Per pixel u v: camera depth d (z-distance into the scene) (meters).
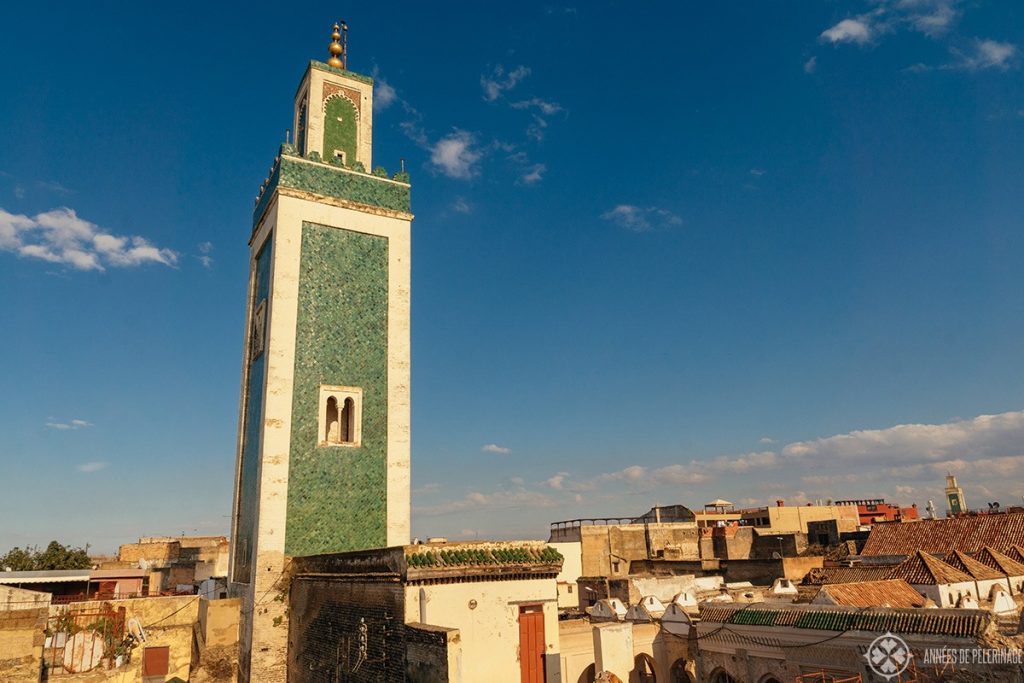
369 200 34.50
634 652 31.11
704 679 30.14
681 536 61.16
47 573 41.34
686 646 31.11
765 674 27.34
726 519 78.88
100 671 29.34
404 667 18.31
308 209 32.78
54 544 56.94
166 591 47.66
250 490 31.00
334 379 31.30
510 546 20.75
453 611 19.20
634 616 35.56
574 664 31.88
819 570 39.34
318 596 25.06
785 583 37.53
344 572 22.92
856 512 76.62
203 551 60.00
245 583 29.41
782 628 26.77
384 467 31.39
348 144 36.00
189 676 30.38
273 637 27.30
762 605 28.61
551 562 20.98
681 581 41.56
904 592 30.36
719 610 29.95
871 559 44.25
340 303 32.44
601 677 27.77
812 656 25.48
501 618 19.83
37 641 25.38
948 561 34.03
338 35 37.97
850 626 24.33
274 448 29.16
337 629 23.03
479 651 19.27
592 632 32.03
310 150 34.69
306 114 35.75
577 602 47.69
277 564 27.98
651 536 60.12
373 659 20.11
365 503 30.50
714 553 60.81
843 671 24.38
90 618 29.98
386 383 32.53
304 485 29.39
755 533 60.34
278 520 28.47
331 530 29.42
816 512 74.62
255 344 34.12
